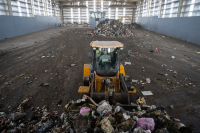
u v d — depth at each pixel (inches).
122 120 121.0
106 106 131.6
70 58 422.9
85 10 1670.8
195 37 646.5
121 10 1665.8
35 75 294.4
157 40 757.9
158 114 129.5
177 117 173.3
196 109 189.2
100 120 120.3
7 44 553.0
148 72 327.9
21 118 160.6
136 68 354.6
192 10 700.7
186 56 460.1
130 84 265.0
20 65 346.9
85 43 643.5
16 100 203.8
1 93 220.8
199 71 332.5
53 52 474.0
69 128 118.3
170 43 677.3
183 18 729.0
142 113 134.7
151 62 403.5
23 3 876.6
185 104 201.8
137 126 115.1
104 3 1627.7
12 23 720.3
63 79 280.2
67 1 1605.6
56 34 867.4
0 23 632.4
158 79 288.2
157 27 1053.8
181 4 787.4
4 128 138.3
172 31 842.8
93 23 1359.5
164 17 997.2
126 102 151.8
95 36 842.2
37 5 1079.0
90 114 127.0
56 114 171.2
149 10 1269.7
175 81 279.4
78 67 350.3
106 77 182.1
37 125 138.6
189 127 125.6
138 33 1009.5
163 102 207.2
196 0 668.1
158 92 236.7
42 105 193.3
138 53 500.4
